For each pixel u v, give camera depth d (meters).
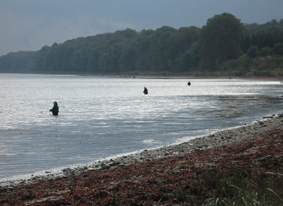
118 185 12.27
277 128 26.75
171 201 10.41
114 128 29.42
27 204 10.86
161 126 30.30
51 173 16.05
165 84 127.88
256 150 17.30
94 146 22.19
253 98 60.62
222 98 61.09
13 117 37.47
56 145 22.52
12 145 22.52
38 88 110.69
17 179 15.13
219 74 194.25
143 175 13.84
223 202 9.70
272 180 11.18
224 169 13.02
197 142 22.77
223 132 26.41
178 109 43.88
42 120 34.88
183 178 12.51
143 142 23.50
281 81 142.12
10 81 187.50
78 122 33.19
